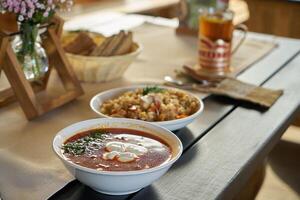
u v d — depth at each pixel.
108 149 0.84
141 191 0.84
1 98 1.09
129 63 1.28
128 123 0.92
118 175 0.77
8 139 0.97
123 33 1.29
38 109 1.04
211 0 1.66
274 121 1.10
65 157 0.81
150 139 0.89
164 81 1.28
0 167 0.89
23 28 1.06
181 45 1.61
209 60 1.35
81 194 0.83
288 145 1.54
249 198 1.28
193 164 0.92
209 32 1.33
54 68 1.23
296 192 1.31
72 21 1.83
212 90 1.21
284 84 1.32
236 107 1.16
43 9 1.05
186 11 1.72
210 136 1.02
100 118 0.94
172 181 0.87
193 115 1.01
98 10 2.18
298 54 1.59
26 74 1.10
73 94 1.13
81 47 1.26
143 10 2.44
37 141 0.97
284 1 2.62
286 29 2.68
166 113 1.01
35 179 0.86
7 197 0.83
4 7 1.00
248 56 1.52
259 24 2.75
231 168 0.92
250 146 0.99
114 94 1.10
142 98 1.04
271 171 1.40
